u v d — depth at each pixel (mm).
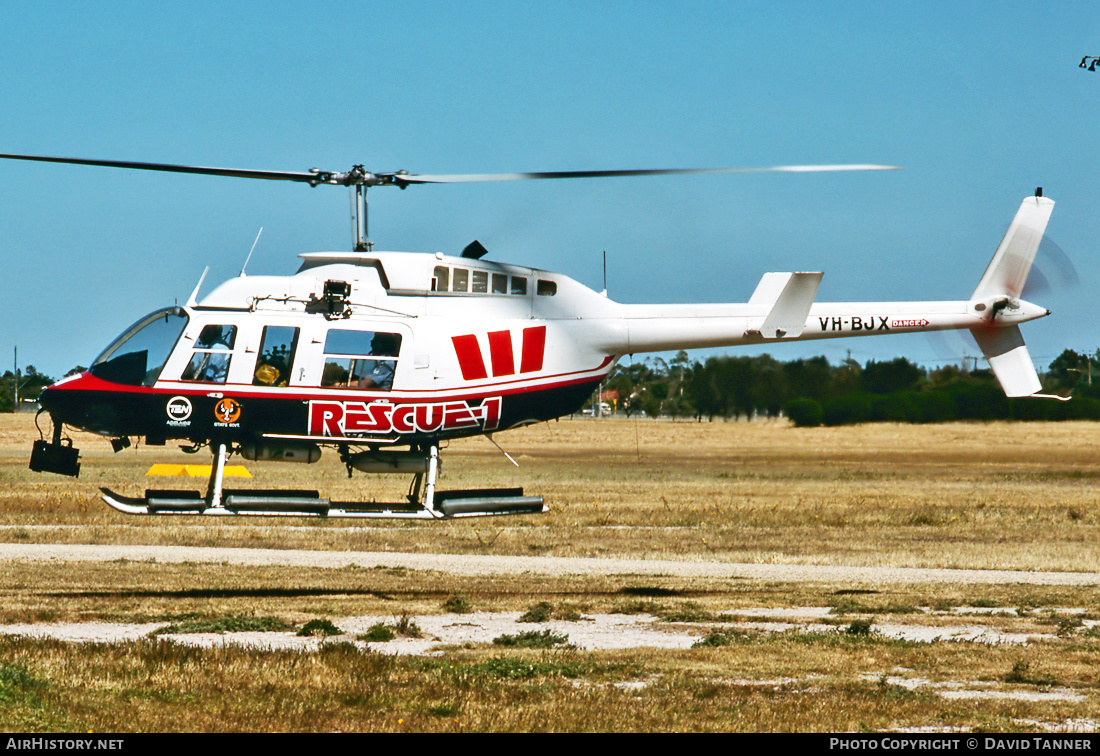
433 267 56094
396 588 60969
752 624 51312
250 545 83000
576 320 59125
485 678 36969
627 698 35031
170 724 30312
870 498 133125
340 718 31547
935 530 100312
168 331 54125
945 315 68125
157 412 53406
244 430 53844
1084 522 107812
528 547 84375
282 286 54906
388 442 55062
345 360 54281
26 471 158750
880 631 49625
